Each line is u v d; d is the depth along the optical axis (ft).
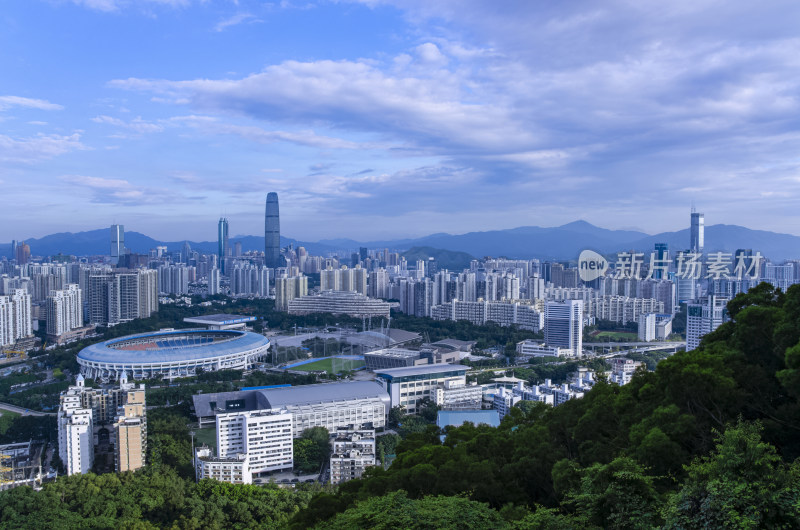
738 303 492.13
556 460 398.42
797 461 261.65
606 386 492.54
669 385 390.21
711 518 232.94
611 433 431.43
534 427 490.49
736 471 249.34
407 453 488.02
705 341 502.38
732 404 368.89
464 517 299.58
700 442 361.92
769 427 356.18
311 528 403.75
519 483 404.57
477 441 477.36
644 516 260.42
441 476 398.42
